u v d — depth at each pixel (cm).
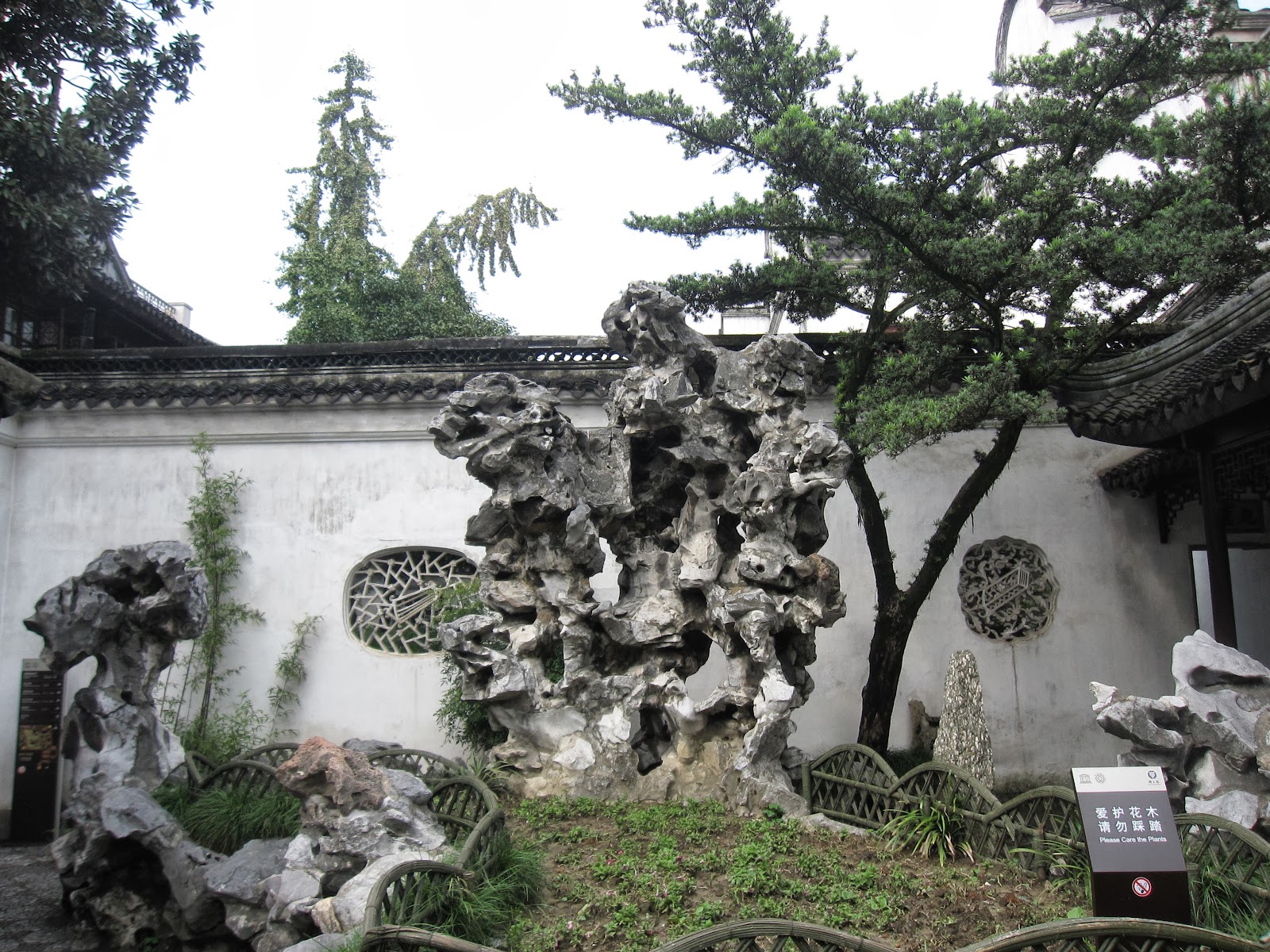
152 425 1323
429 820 701
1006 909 617
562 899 650
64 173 1075
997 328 971
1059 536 1243
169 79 1127
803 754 934
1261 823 632
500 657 880
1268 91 1038
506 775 876
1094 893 519
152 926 743
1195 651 724
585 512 914
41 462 1335
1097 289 985
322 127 2306
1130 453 1249
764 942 580
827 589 880
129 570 851
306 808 680
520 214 2341
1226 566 935
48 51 1071
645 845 739
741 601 847
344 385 1287
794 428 895
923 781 793
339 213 2239
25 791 1252
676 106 982
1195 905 589
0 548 1308
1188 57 1033
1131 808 533
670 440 947
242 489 1311
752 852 706
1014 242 906
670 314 904
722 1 993
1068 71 948
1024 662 1220
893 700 1077
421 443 1304
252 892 679
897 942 579
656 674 911
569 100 1002
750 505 868
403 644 1270
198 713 1242
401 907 570
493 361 1303
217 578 1269
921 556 1240
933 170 914
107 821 734
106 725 820
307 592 1282
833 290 1041
